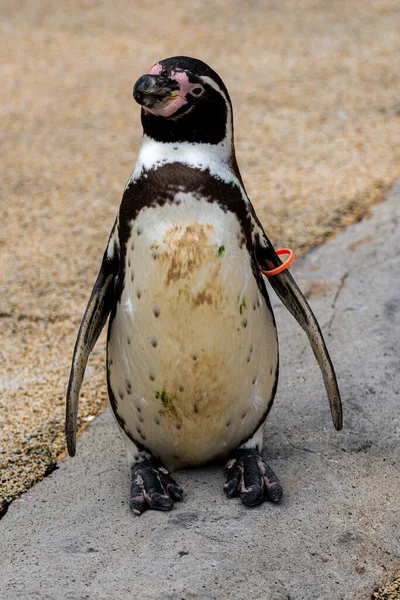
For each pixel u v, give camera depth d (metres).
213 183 4.23
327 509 4.61
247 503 4.54
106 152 10.59
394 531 4.55
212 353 4.29
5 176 10.10
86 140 10.92
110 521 4.56
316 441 5.30
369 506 4.69
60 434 5.76
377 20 14.45
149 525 4.44
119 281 4.44
